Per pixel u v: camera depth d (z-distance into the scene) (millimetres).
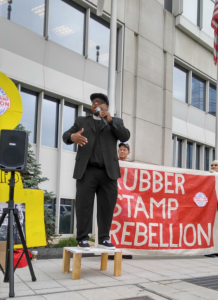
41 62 8938
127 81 11047
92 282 3488
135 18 11562
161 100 12414
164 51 12852
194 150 14758
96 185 3830
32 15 8938
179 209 5723
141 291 3225
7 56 8133
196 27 14281
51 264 4504
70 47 9922
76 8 10195
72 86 9656
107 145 3805
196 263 5098
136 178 5570
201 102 15500
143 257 5516
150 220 5480
